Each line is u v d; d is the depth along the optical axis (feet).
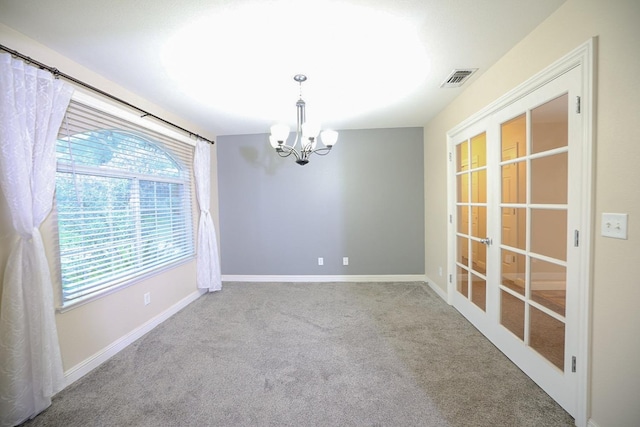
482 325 7.79
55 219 5.82
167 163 9.67
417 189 12.64
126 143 7.78
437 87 8.11
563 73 4.76
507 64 6.27
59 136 5.91
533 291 5.82
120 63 6.40
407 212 12.72
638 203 3.59
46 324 5.08
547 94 5.15
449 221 9.80
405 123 11.95
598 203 4.15
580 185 4.50
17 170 4.79
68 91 5.71
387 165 12.69
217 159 13.33
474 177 8.13
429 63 6.70
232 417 4.94
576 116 4.53
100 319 6.78
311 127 7.16
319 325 8.58
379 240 12.89
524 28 5.39
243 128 12.08
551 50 4.99
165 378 6.07
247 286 12.60
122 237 7.60
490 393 5.42
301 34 5.46
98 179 6.91
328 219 13.05
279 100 8.82
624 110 3.72
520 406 5.07
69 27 5.09
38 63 5.25
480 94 7.45
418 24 5.23
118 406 5.24
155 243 8.97
